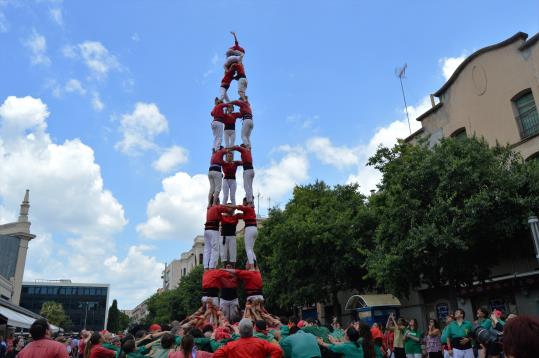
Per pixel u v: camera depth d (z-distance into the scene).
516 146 21.31
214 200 13.47
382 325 19.56
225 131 14.35
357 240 24.12
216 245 13.00
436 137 26.30
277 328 11.09
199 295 49.22
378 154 20.91
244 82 14.90
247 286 12.94
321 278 25.84
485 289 21.28
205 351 7.44
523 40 21.94
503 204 15.94
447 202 16.34
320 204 28.92
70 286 111.88
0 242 49.69
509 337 2.36
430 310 25.25
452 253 16.84
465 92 24.61
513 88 22.00
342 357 7.25
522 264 19.69
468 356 10.75
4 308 22.53
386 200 19.80
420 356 13.33
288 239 25.86
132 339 7.77
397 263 17.23
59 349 6.37
